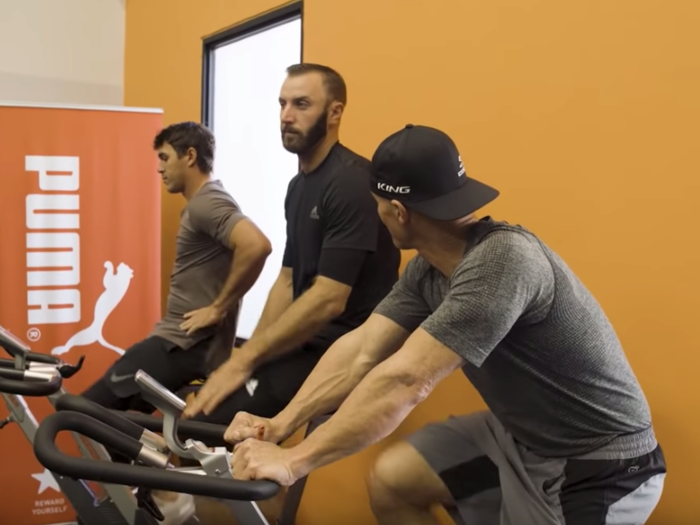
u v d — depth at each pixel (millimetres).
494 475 1639
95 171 3162
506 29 2025
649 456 1424
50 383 1660
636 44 1700
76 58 4234
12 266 3084
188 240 2660
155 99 4117
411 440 1763
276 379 2061
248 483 1181
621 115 1735
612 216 1762
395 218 1430
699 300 1585
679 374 1629
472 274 1279
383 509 1772
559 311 1327
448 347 1263
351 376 1627
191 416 2051
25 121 3094
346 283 1980
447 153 1372
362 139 2570
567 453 1438
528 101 1970
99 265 3172
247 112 3484
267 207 3385
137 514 1542
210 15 3576
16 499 2990
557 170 1896
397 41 2408
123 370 2562
